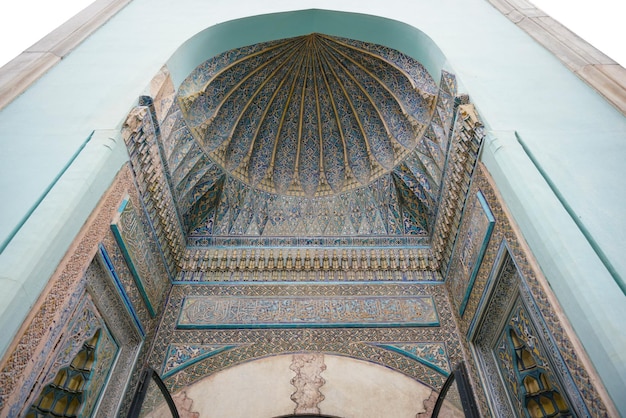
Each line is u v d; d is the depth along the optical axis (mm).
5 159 2939
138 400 3361
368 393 3666
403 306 4301
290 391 3682
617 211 2627
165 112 3938
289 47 5102
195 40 4285
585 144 3070
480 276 3553
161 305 4281
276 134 5492
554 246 2473
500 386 3432
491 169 3238
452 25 4387
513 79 3684
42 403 2805
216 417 3516
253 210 5188
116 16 4559
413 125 4785
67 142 3115
